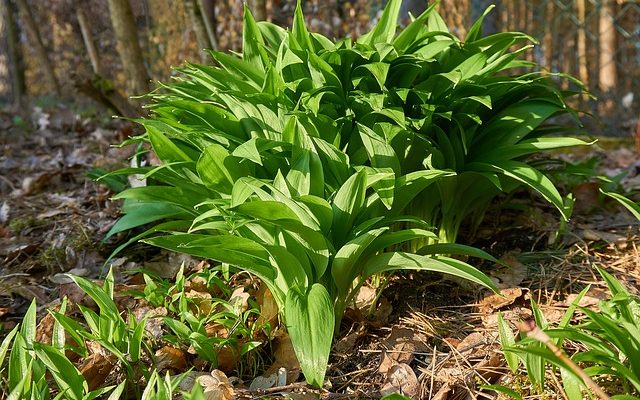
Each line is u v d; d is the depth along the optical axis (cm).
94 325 205
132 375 196
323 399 195
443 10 563
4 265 306
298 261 209
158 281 276
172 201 245
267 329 218
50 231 336
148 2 771
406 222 266
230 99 242
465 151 242
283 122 235
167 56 744
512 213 308
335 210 212
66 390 175
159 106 262
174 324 207
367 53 232
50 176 420
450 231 271
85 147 520
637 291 243
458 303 246
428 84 247
